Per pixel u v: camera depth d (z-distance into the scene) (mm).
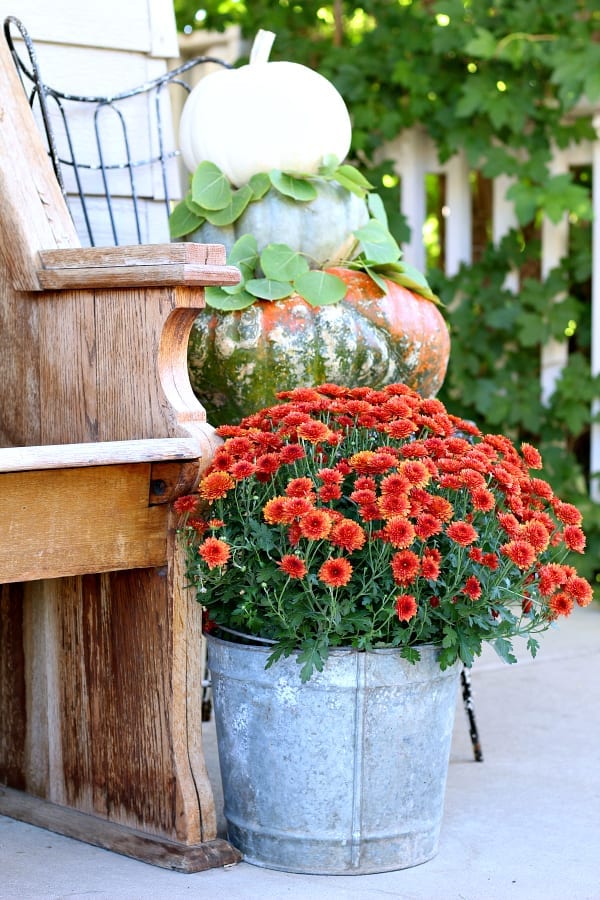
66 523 1717
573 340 4395
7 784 2234
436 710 1878
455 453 1913
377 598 1799
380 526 1841
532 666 3229
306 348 2301
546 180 4000
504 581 1893
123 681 1949
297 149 2443
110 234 2732
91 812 2041
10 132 1997
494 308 4156
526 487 1984
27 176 1993
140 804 1944
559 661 3281
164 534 1843
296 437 1930
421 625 1789
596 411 4098
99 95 2717
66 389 1974
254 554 1808
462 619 1835
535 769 2385
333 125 2486
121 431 1882
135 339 1845
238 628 1895
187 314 1806
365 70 4199
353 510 1857
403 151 4285
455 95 4129
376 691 1810
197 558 1825
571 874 1850
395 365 2422
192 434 1801
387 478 1766
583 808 2162
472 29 4016
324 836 1837
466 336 4191
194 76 4961
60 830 2033
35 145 2033
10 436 2098
